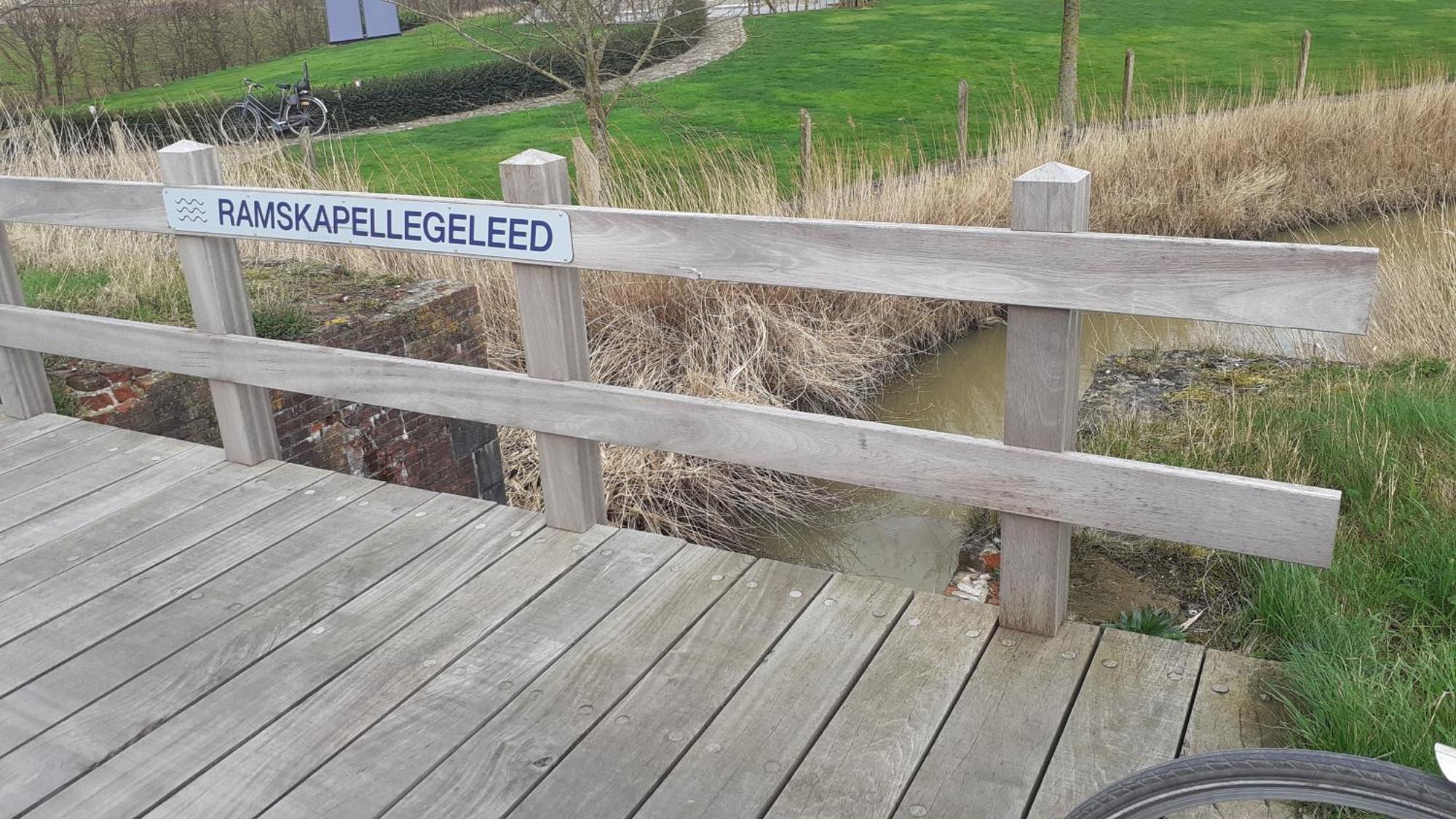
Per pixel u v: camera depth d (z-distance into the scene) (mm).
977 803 2334
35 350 4434
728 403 3115
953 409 8641
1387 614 3201
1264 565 3479
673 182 9977
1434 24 22844
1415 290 6844
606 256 3088
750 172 9852
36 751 2629
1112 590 3762
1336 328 2262
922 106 18578
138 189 3865
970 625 2947
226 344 3918
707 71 21844
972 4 28172
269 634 3059
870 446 2908
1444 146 13125
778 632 2963
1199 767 1574
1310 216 12516
